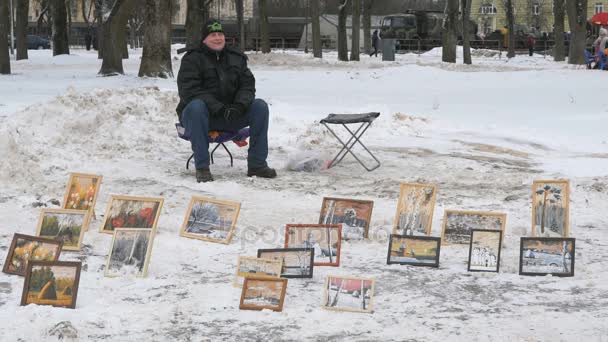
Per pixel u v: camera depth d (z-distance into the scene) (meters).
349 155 14.02
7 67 36.62
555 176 12.15
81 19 113.19
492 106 23.77
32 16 114.00
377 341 5.45
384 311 6.08
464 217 8.08
